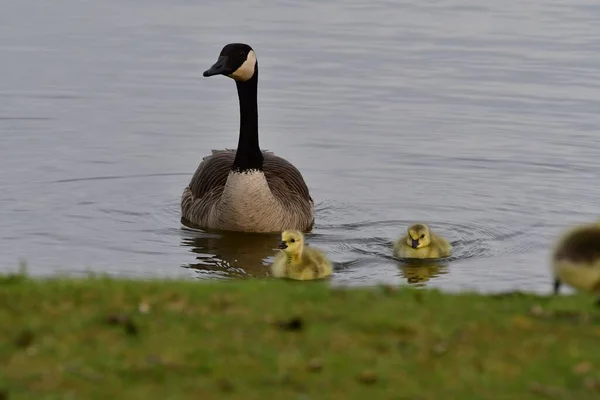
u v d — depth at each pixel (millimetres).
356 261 16938
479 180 21688
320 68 29406
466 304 10227
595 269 10492
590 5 38062
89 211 19547
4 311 9602
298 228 19078
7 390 8031
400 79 28516
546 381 8367
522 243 18078
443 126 24938
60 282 10586
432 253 16969
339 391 8172
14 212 19203
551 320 9719
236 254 17406
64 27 32875
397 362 8688
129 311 9727
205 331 9289
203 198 19375
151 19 34344
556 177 21781
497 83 28250
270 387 8227
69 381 8203
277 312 9797
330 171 22297
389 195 20922
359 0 38312
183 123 25156
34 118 24766
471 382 8328
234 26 33719
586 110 26062
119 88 27297
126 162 22469
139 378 8320
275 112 25891
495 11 36906
